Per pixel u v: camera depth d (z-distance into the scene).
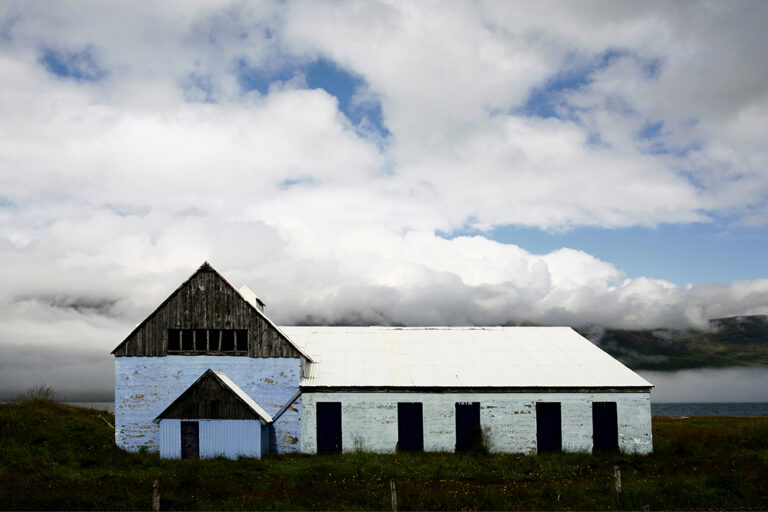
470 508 20.55
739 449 32.62
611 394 34.28
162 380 34.03
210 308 34.69
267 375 34.22
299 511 20.06
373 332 42.62
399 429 34.00
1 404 39.53
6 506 19.91
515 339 41.25
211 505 20.48
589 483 24.75
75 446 31.55
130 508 20.02
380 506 20.83
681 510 20.59
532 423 33.94
